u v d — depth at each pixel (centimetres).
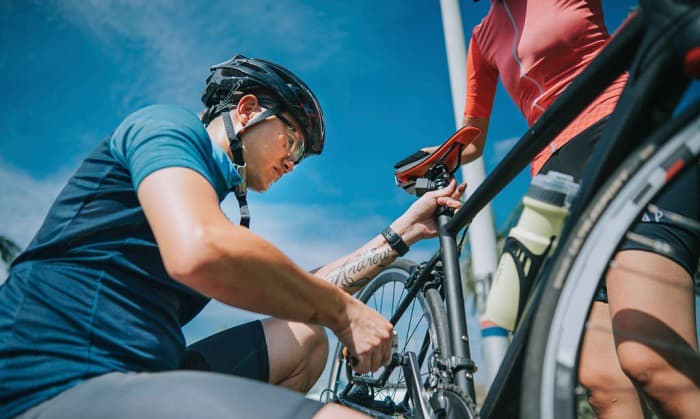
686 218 116
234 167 127
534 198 97
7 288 103
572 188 93
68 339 98
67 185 113
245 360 161
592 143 143
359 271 177
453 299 155
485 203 142
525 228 98
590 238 81
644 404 140
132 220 107
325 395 227
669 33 73
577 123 148
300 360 170
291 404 88
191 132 107
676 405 111
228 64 145
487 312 103
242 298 96
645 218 115
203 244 90
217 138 136
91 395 90
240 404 86
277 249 99
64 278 102
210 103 145
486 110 208
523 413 79
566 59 157
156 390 88
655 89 77
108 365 98
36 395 94
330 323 111
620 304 118
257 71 141
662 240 115
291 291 100
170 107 111
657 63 76
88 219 106
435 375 150
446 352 161
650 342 113
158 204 94
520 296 99
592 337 140
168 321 112
